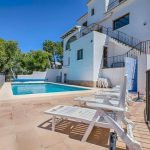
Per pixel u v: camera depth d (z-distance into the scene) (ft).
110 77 43.29
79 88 43.16
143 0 43.55
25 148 7.80
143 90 27.99
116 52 49.42
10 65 68.95
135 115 14.05
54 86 55.57
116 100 12.96
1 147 7.86
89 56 47.65
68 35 74.59
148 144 8.29
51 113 10.21
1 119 12.40
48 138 9.01
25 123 11.50
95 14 65.00
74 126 10.89
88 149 7.82
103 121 8.38
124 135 6.99
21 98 22.33
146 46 41.91
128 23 49.01
